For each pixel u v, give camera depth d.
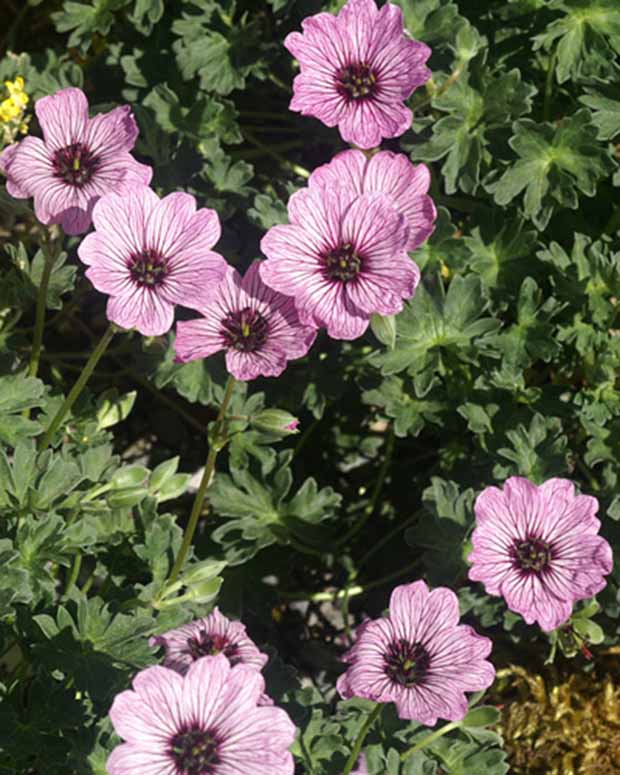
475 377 0.49
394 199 0.42
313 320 0.41
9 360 0.47
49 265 0.45
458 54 0.47
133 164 0.43
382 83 0.43
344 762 0.44
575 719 0.49
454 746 0.45
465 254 0.48
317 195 0.41
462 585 0.47
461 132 0.48
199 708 0.37
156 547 0.45
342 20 0.43
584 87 0.49
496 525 0.42
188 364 0.48
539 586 0.41
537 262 0.49
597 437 0.48
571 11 0.49
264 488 0.49
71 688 0.42
